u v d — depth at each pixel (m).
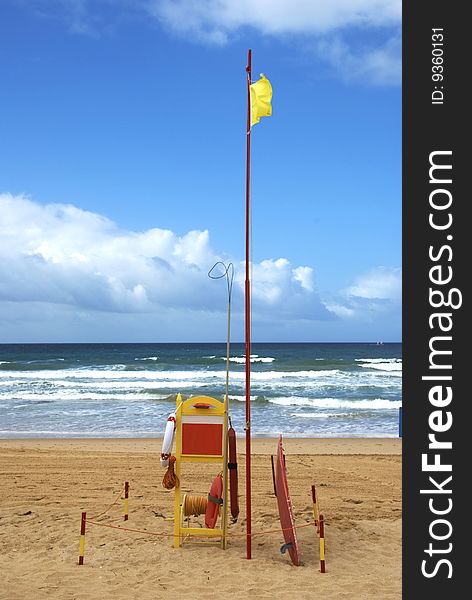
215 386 37.41
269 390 35.34
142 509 10.11
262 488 12.12
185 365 55.59
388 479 13.20
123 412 27.03
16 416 25.84
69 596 6.61
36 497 11.08
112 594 6.68
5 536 8.67
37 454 16.02
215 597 6.61
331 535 8.88
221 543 8.20
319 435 21.52
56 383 39.06
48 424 23.80
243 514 9.99
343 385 37.75
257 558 7.79
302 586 6.91
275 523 9.38
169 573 7.30
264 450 17.72
